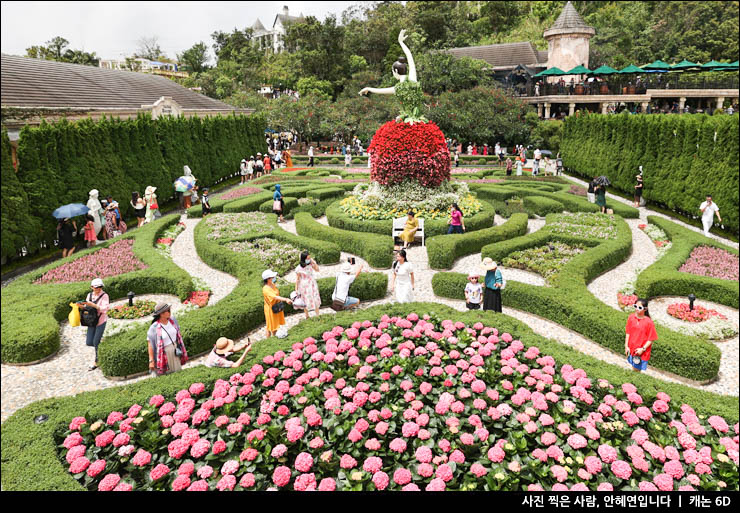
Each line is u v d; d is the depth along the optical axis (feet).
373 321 30.78
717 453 18.84
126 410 22.09
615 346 29.32
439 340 27.61
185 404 21.81
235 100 169.58
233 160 104.78
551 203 63.98
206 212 66.64
